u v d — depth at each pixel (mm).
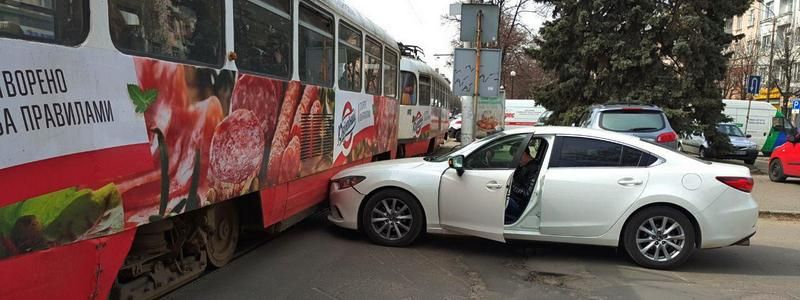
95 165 3047
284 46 5680
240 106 4703
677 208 5734
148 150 3484
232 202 5438
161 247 4113
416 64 15547
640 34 16781
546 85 18531
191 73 3959
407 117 14562
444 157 6684
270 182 5383
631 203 5770
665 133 10273
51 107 2762
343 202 6707
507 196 5984
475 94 10531
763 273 5801
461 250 6445
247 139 4852
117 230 3232
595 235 5867
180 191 3838
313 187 6633
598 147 6047
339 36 7391
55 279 2834
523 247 6629
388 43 10211
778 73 38062
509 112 31172
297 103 5980
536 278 5465
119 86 3230
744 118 25516
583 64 17266
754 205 5773
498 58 10422
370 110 9031
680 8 16422
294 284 5078
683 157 5957
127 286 4027
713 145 17578
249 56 4914
